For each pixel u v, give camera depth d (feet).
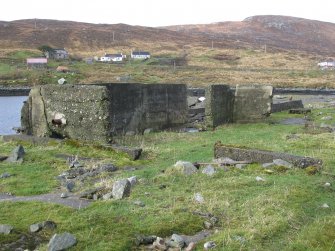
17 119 93.86
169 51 404.36
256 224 20.71
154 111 57.31
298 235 19.76
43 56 324.80
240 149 35.12
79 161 34.68
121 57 350.64
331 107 96.17
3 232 18.47
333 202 25.14
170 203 23.22
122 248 17.89
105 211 21.61
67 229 19.19
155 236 19.22
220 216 22.07
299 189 26.35
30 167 32.35
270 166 32.37
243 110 67.10
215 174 29.71
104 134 42.45
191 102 86.99
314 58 411.95
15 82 220.84
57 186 27.66
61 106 44.78
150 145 44.73
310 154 38.09
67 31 443.32
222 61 363.56
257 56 392.68
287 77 267.39
